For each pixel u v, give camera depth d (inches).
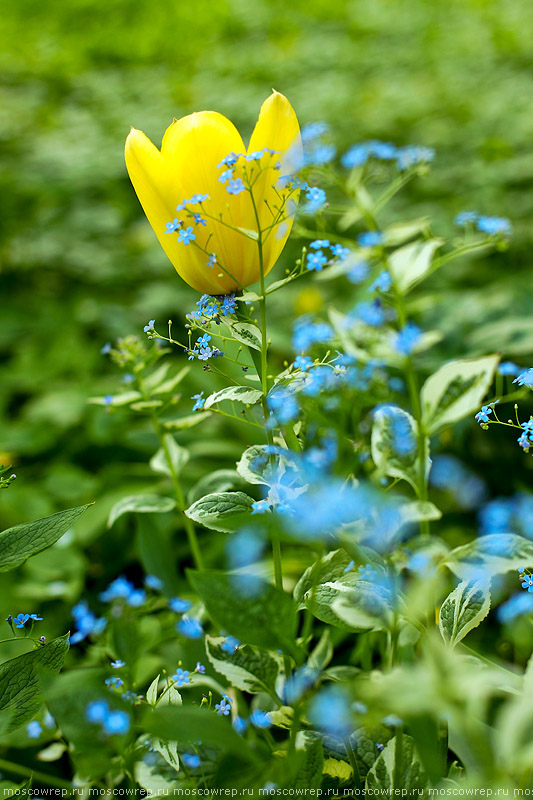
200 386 34.4
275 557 16.6
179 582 22.8
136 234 57.3
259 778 14.6
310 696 18.2
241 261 16.8
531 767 14.4
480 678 12.3
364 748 16.8
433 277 43.1
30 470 34.6
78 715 13.8
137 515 22.9
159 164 16.3
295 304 43.0
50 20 140.2
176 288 48.4
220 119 16.5
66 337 43.5
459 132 67.9
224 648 16.9
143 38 127.6
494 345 30.7
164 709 13.2
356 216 18.6
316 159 18.1
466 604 16.2
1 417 37.7
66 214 59.1
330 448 16.1
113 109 88.4
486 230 17.7
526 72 91.0
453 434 29.0
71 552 26.3
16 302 50.0
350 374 16.2
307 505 14.6
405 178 18.6
